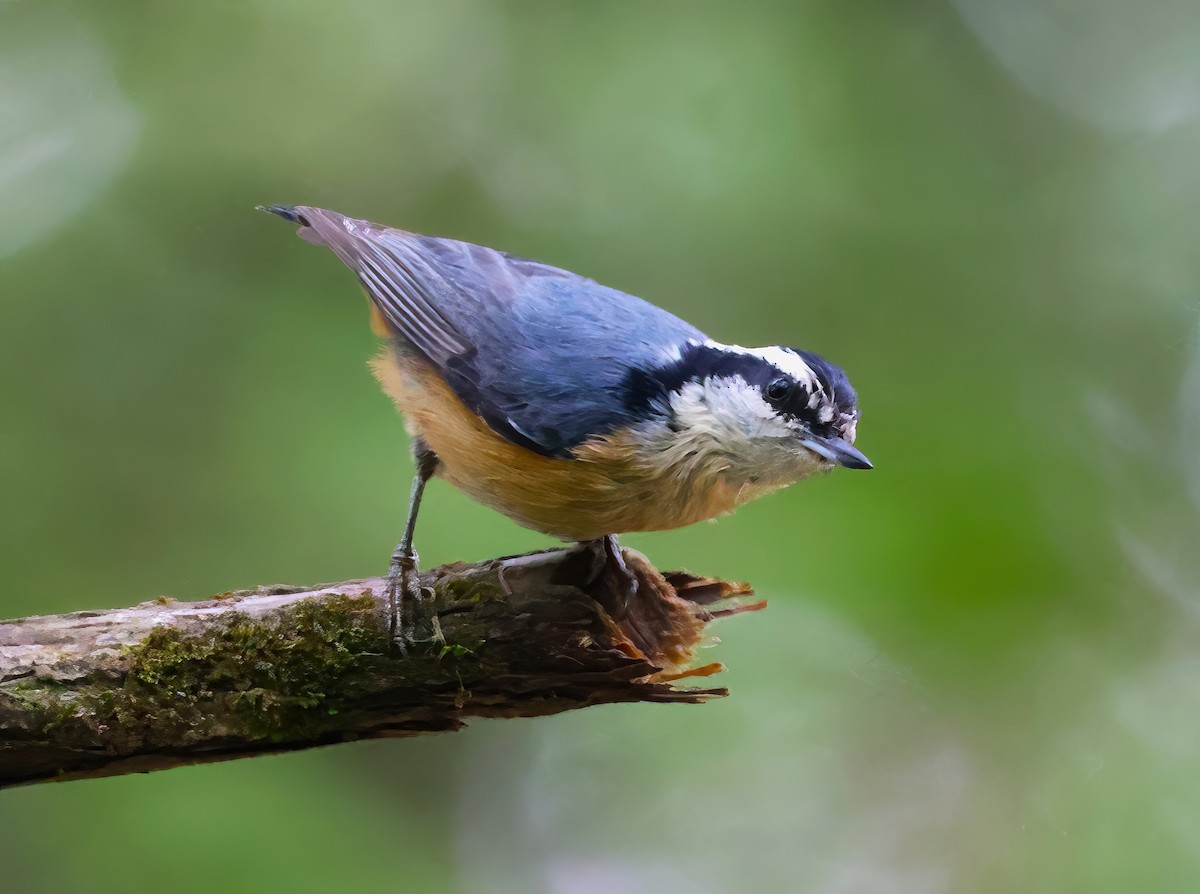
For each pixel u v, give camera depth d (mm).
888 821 9961
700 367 6547
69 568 9953
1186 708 9836
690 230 11148
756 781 10227
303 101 11602
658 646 6512
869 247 11062
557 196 11562
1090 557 9875
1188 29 11875
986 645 9641
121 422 10523
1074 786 9773
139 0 11602
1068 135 11812
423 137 11719
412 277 7445
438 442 7012
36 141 11391
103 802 8727
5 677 5301
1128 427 10773
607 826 10281
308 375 10688
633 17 11656
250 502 10062
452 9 11734
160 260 11227
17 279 10898
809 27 11453
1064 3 11992
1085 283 11281
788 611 9578
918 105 11508
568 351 6656
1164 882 9469
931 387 10594
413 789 9945
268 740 5637
